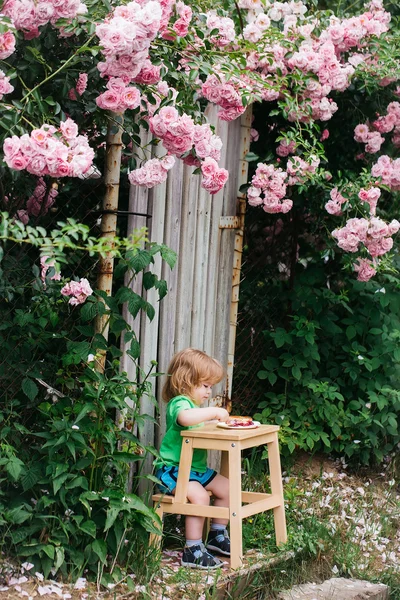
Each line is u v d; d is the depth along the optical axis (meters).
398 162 5.30
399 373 5.53
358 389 5.62
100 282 4.08
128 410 4.04
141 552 3.75
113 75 3.46
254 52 4.67
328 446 5.25
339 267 5.76
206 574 3.84
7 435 3.70
